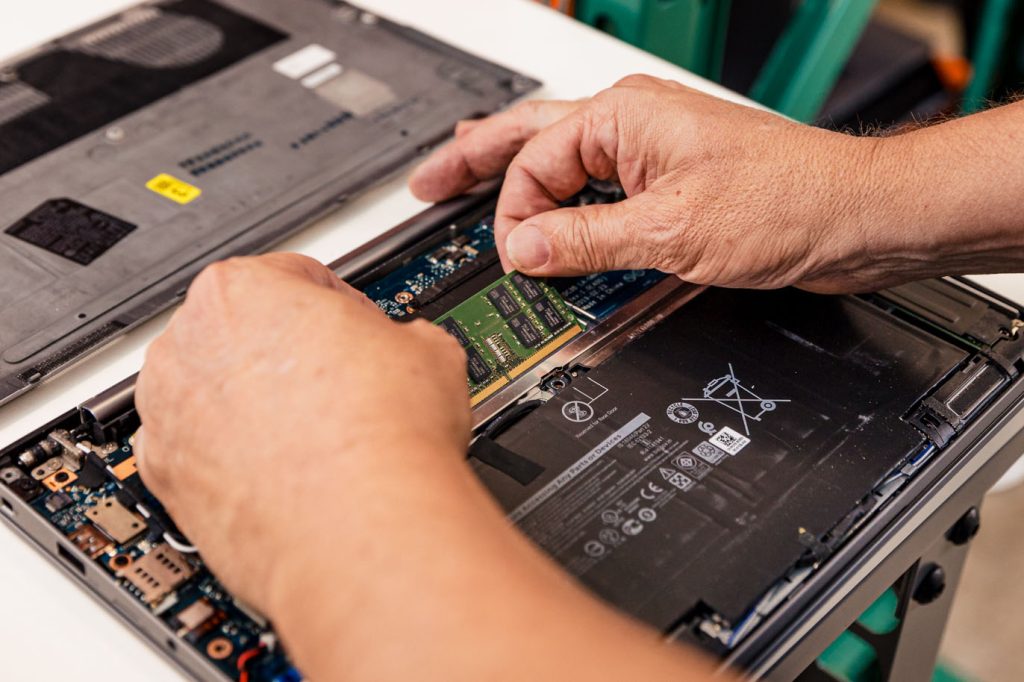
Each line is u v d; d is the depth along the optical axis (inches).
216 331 36.8
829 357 48.4
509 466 43.1
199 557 40.6
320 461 32.7
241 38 68.7
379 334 36.5
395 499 31.3
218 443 34.9
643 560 40.1
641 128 51.5
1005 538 113.0
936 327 51.0
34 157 59.3
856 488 42.9
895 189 47.8
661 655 30.6
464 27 72.4
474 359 48.2
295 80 65.5
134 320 50.3
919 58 124.3
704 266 49.8
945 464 45.4
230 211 56.3
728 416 45.4
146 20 70.0
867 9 98.1
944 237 47.9
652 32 83.0
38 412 47.6
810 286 51.3
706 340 49.1
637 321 50.2
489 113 63.6
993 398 48.1
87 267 52.9
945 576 58.0
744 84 110.6
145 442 38.8
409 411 34.3
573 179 54.6
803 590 40.1
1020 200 46.8
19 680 38.8
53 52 67.0
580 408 45.6
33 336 49.4
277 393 34.6
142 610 38.9
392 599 29.6
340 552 30.9
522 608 29.4
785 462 43.7
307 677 32.2
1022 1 117.3
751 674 37.9
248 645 38.1
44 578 42.0
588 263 50.6
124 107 63.0
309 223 56.0
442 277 53.2
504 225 54.5
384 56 67.8
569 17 80.7
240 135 61.3
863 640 60.9
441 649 28.6
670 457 43.7
